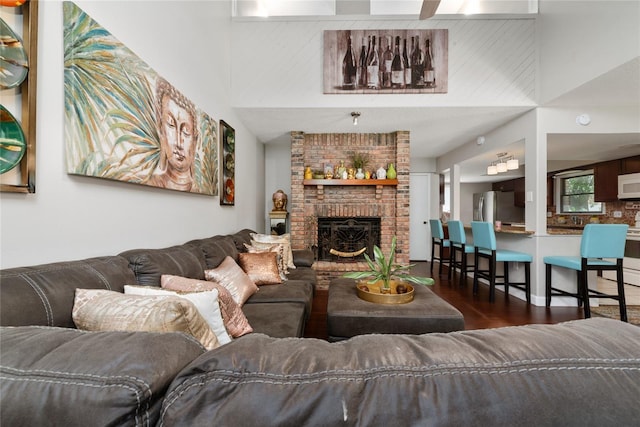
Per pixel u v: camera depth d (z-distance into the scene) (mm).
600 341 429
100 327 786
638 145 3758
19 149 980
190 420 357
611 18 2293
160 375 387
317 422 355
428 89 3152
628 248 4016
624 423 355
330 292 2158
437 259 5797
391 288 2078
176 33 2041
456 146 4953
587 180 5270
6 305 750
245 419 354
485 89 3141
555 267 3191
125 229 1530
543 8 3014
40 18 1070
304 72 3197
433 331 1680
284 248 3035
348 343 464
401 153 4078
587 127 3135
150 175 1663
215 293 1059
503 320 2695
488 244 3268
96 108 1292
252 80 3199
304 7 3971
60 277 930
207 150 2473
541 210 3158
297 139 4090
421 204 5910
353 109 3252
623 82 2520
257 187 4441
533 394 365
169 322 727
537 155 3162
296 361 407
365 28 3184
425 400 364
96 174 1282
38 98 1064
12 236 985
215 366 388
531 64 3115
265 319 1620
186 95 2182
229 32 3125
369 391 370
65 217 1175
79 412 361
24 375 386
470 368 390
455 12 3871
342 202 4305
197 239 2285
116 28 1455
